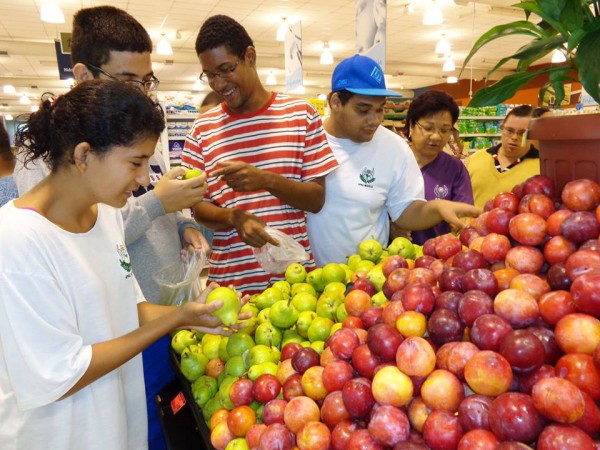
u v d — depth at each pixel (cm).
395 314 98
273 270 172
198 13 904
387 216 229
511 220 103
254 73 184
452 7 908
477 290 91
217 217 172
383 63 279
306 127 191
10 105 2089
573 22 97
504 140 326
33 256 96
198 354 138
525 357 73
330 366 96
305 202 182
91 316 109
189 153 198
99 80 102
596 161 94
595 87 94
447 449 74
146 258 167
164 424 138
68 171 103
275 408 101
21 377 98
